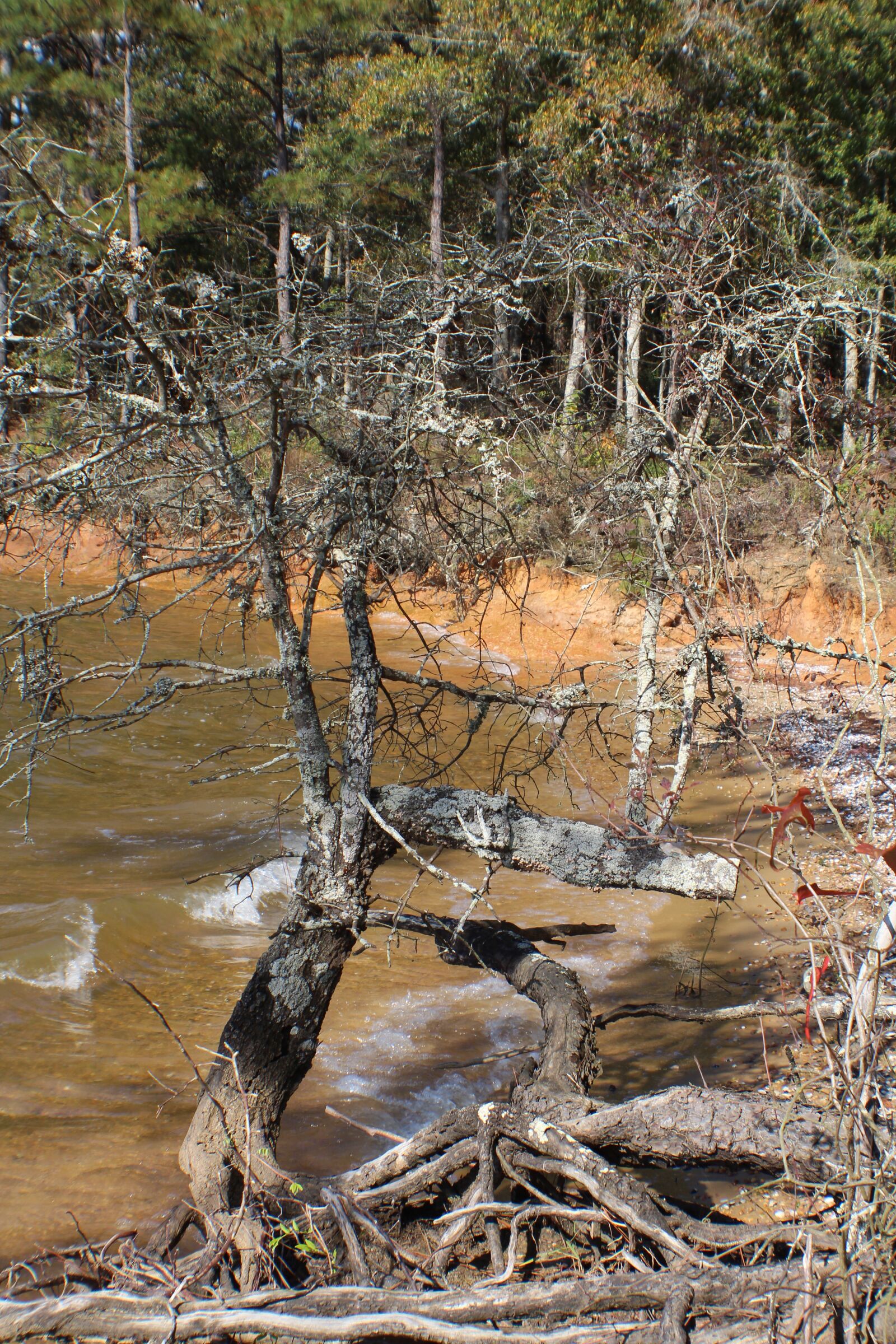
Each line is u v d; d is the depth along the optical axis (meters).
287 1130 4.95
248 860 8.23
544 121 17.78
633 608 14.12
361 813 4.27
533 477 5.02
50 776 10.09
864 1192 2.75
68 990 6.25
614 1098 5.21
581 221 6.38
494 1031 6.00
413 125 23.27
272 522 4.12
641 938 7.30
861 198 21.08
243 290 4.23
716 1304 3.02
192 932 7.18
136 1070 5.45
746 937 7.16
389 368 4.21
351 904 4.23
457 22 21.58
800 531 5.61
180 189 21.25
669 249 5.77
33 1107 5.03
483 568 5.01
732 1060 5.55
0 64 22.75
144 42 25.56
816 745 10.39
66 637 14.75
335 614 17.86
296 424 4.16
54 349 3.65
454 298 4.27
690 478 4.69
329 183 22.78
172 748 11.23
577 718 11.91
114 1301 3.10
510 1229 3.78
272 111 29.62
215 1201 3.92
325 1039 5.84
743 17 19.91
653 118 16.73
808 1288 2.57
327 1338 2.97
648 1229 3.30
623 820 4.70
